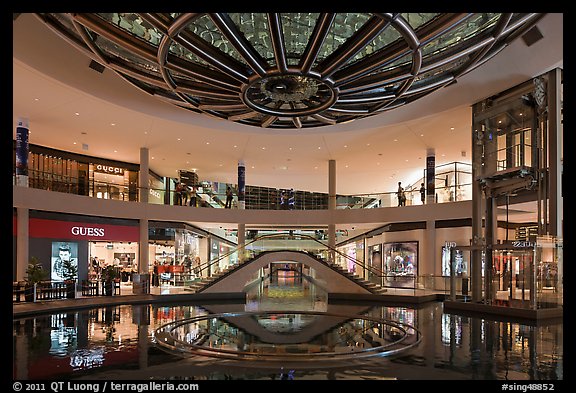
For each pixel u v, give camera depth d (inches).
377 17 359.6
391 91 561.6
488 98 716.0
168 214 1003.3
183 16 345.4
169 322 526.0
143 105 768.3
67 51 586.2
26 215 776.9
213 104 587.8
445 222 957.2
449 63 506.0
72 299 674.2
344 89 493.0
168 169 1285.7
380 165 1220.5
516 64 620.7
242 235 1158.3
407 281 858.8
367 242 1362.0
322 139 959.6
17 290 647.8
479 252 722.8
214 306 725.9
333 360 335.9
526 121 666.8
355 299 852.6
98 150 1044.5
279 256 918.4
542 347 383.9
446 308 697.0
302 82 457.1
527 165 648.4
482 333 455.8
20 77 629.0
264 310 664.4
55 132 894.4
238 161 1162.0
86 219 887.1
